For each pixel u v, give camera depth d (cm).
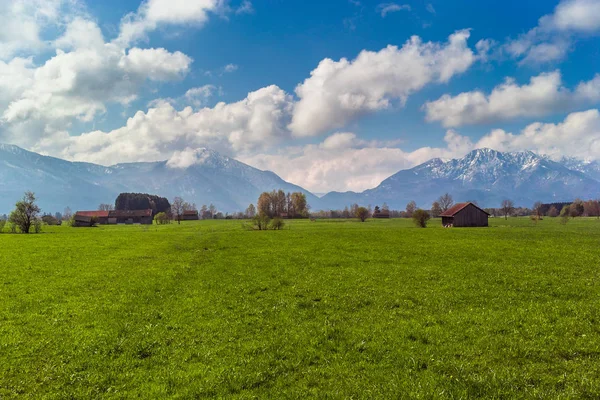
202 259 4175
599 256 3925
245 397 1186
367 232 8050
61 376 1354
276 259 4038
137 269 3519
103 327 1859
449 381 1242
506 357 1425
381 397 1159
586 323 1769
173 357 1504
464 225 11325
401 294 2431
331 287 2670
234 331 1791
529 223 12694
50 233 8981
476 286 2623
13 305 2241
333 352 1534
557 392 1154
